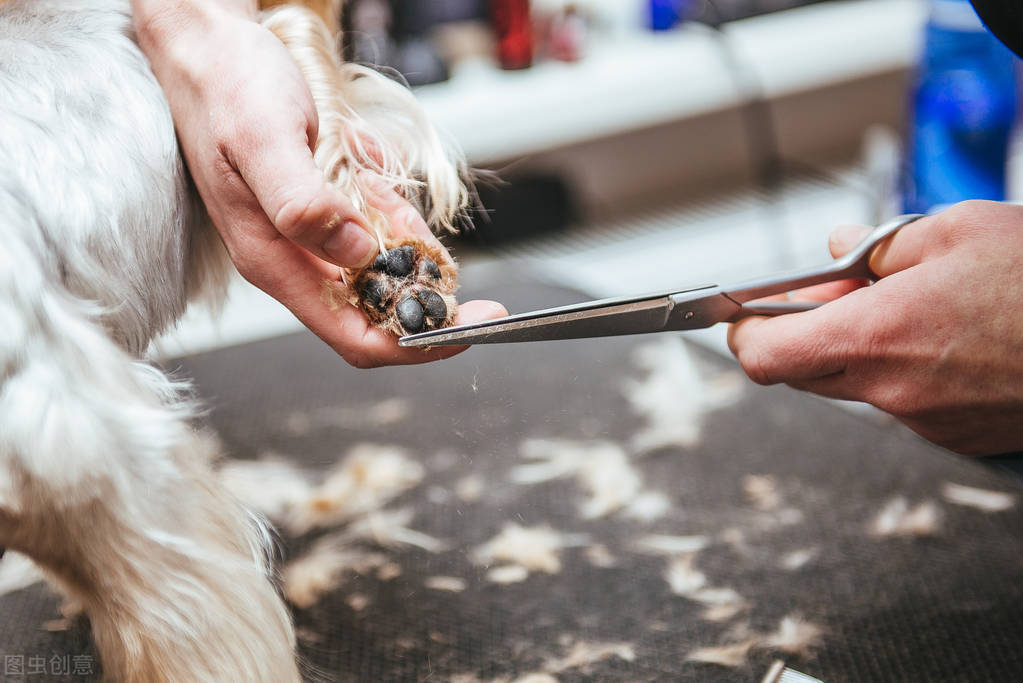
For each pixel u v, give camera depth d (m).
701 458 0.70
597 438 0.73
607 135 1.22
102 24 0.47
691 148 1.45
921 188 0.93
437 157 0.53
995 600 0.56
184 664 0.44
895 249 0.50
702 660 0.52
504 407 0.78
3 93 0.43
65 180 0.43
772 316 0.50
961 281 0.45
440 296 0.44
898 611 0.55
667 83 1.20
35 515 0.41
